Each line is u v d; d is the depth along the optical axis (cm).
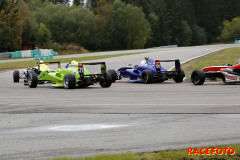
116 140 702
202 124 841
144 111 1062
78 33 14138
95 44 15088
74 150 635
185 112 1020
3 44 10700
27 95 1703
